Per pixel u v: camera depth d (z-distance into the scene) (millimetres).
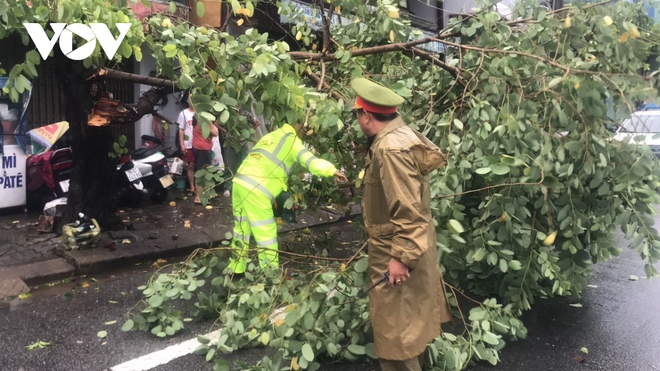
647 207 3951
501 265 3752
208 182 4480
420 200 2801
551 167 3619
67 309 4551
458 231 3332
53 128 6793
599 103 3594
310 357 3129
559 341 4125
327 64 5066
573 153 3777
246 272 4117
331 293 3621
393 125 2984
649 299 5082
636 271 6012
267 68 3682
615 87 3475
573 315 4668
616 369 3674
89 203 6312
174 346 3893
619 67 3998
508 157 3348
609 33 3721
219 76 3936
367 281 3424
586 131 3674
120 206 8258
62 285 5164
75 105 5859
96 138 6137
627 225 3916
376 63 5301
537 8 4141
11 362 3594
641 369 3674
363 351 3436
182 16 7801
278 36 9430
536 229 4020
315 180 5012
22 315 4398
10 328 4137
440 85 4590
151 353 3775
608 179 3957
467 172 3838
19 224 6938
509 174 3727
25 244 6059
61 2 3482
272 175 4512
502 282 4250
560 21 3955
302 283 4004
